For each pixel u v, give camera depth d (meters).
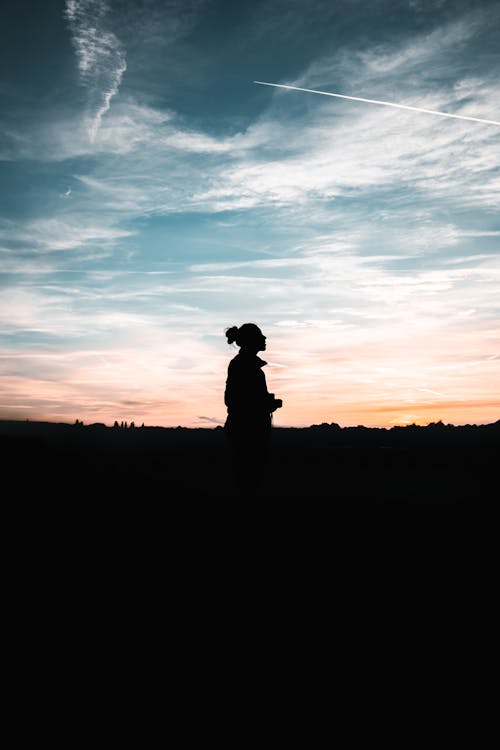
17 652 3.45
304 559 5.55
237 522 7.29
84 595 4.50
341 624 3.92
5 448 14.12
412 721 2.68
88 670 3.21
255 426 6.23
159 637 3.71
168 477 11.62
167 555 5.69
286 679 3.12
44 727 2.62
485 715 2.73
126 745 2.48
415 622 3.93
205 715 2.74
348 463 14.98
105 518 7.46
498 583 4.76
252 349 6.41
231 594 4.54
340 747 2.47
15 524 6.95
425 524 7.09
